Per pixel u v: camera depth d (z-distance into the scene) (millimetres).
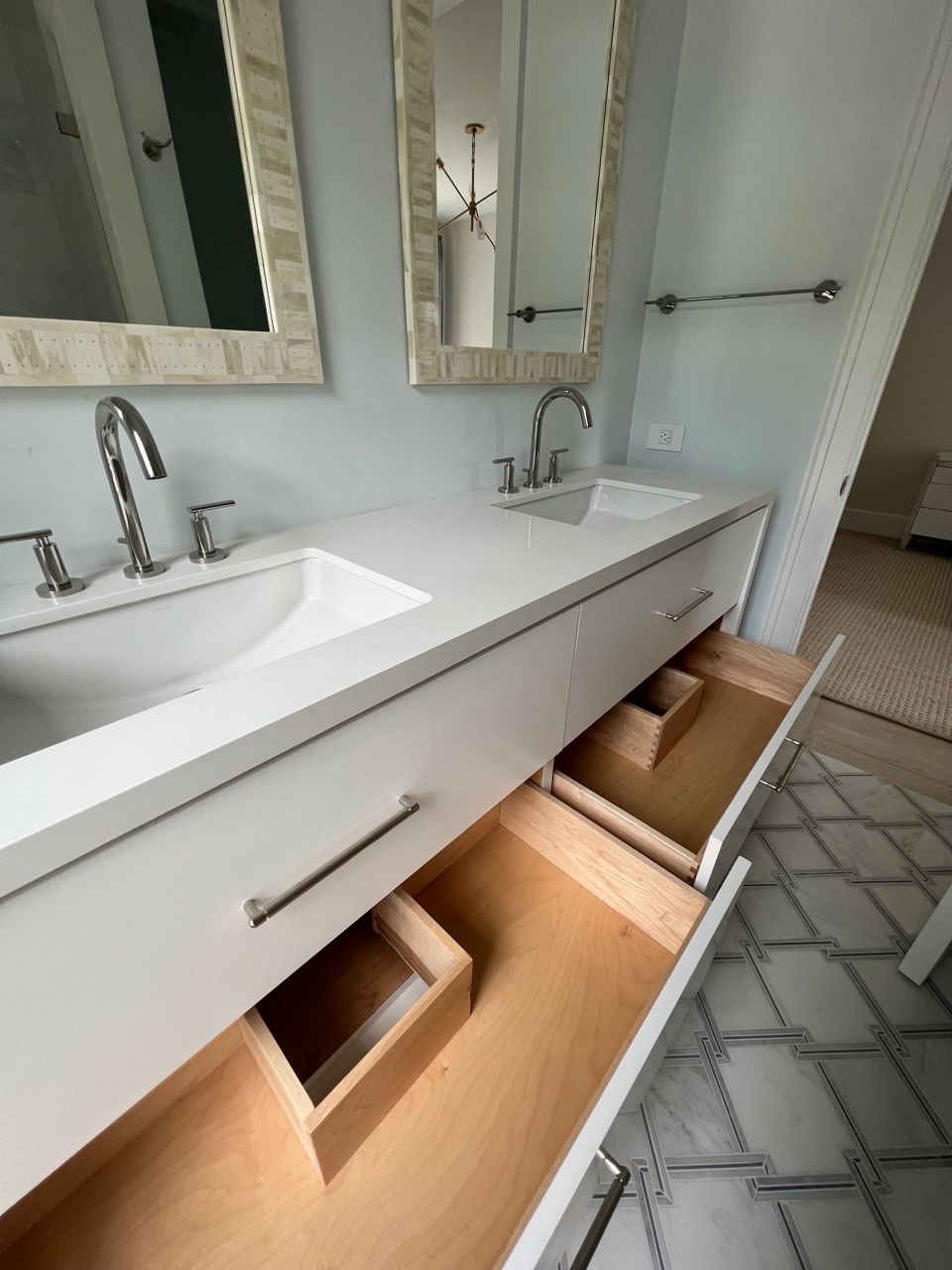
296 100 755
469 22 910
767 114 1310
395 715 595
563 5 1047
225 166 719
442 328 1045
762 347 1490
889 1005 993
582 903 984
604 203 1283
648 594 1021
